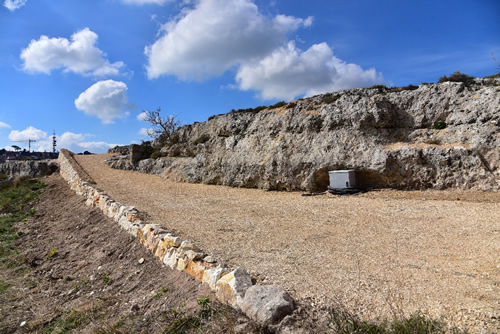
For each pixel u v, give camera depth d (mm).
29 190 19922
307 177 14727
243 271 4652
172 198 14469
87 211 12789
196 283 5184
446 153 11859
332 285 4500
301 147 15438
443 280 4488
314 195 13773
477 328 3135
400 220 8516
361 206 10773
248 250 6441
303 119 16031
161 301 5109
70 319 5586
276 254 6125
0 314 6227
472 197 10539
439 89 13641
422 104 13750
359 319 3516
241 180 17375
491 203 9719
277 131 17203
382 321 3418
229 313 4031
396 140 13688
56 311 6105
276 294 3941
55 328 5445
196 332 3945
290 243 6875
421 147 12477
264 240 7191
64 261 8883
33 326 5656
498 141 11125
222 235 7727
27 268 8969
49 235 11578
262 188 16375
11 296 7082
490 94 12094
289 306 3779
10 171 31391
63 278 7773
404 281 4516
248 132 18875
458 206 9711
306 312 3773
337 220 8953
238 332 3641
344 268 5191
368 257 5711
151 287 5848
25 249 10633
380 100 14297
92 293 6586
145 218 9391
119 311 5363
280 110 18047
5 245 11297
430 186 12094
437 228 7508
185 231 8156
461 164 11578
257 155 17172
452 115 12953
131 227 8742
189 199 14156
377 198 11969
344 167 13844
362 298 4039
